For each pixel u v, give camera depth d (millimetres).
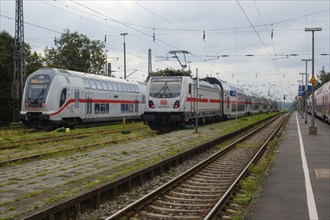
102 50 74875
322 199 10117
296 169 14984
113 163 15328
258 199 10195
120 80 44688
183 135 28938
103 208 10125
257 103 89750
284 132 34781
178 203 10609
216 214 9172
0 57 46250
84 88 35938
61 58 72188
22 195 9898
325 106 47469
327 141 26062
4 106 46406
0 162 14781
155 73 68000
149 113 33656
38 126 32344
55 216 8539
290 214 8734
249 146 25297
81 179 11922
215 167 17094
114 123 44812
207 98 41750
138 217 9195
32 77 32625
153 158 16656
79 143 22609
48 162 15734
